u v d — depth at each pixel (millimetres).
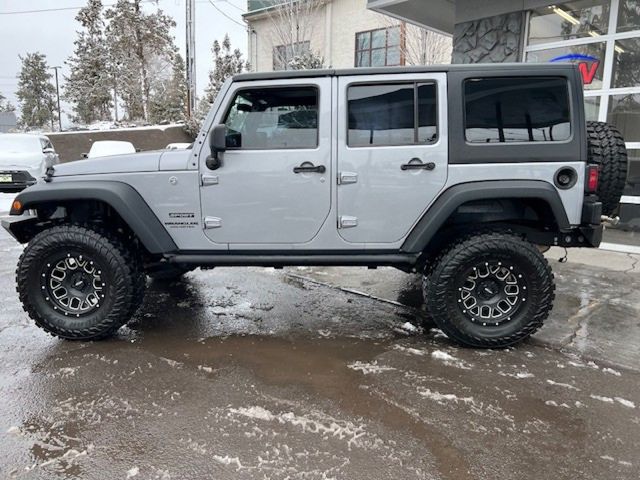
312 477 1972
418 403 2551
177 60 32781
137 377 2828
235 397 2605
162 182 3258
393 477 1978
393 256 3297
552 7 6379
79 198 3201
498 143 3131
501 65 3127
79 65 38438
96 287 3334
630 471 2025
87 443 2195
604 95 6340
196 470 2014
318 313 4004
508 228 3293
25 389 2670
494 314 3256
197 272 5316
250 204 3262
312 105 3195
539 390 2697
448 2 7531
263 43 18938
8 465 2041
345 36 16844
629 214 6273
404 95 3156
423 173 3154
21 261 3266
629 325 3660
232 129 3246
